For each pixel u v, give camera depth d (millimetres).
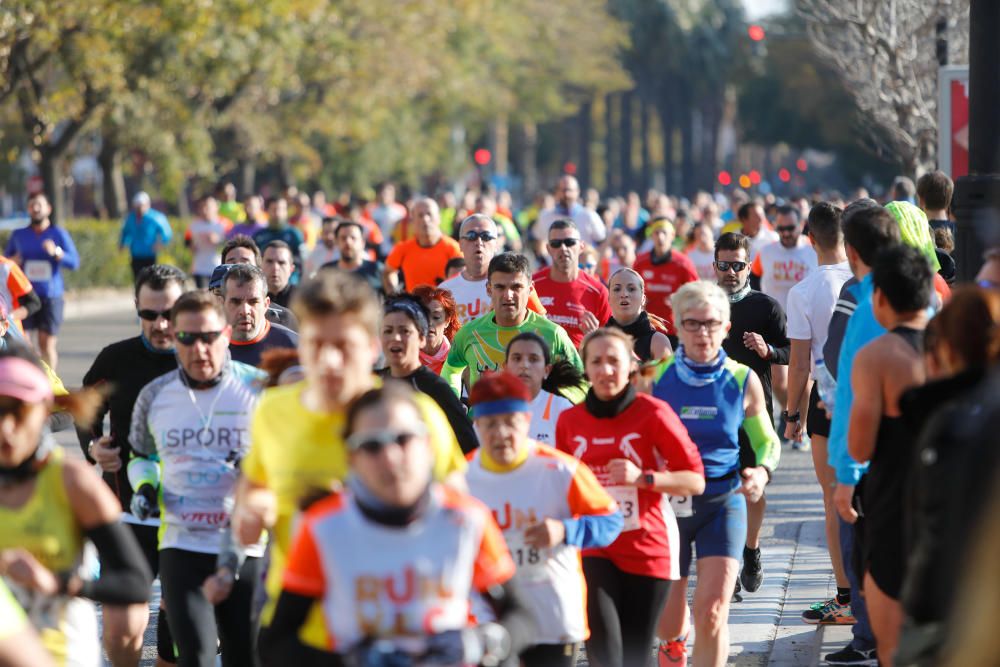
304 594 13125
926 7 64250
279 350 18297
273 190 175625
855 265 20625
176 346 19688
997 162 26047
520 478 17875
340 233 45594
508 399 17578
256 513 15773
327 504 13109
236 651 19531
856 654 23562
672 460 19953
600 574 19797
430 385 21719
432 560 12898
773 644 25188
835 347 22391
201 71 112938
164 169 128625
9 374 14750
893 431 17672
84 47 92500
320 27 125625
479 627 13141
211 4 92750
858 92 71688
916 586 12766
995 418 11547
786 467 42219
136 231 75500
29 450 15008
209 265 73500
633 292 30766
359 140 164625
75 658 15516
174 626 19203
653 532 19984
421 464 12773
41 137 103562
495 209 72312
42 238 57969
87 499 15109
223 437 19547
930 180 32906
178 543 19562
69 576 15141
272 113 142875
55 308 58625
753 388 21578
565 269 34281
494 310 27828
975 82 26250
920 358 17516
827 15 69938
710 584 20781
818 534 33688
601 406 20141
